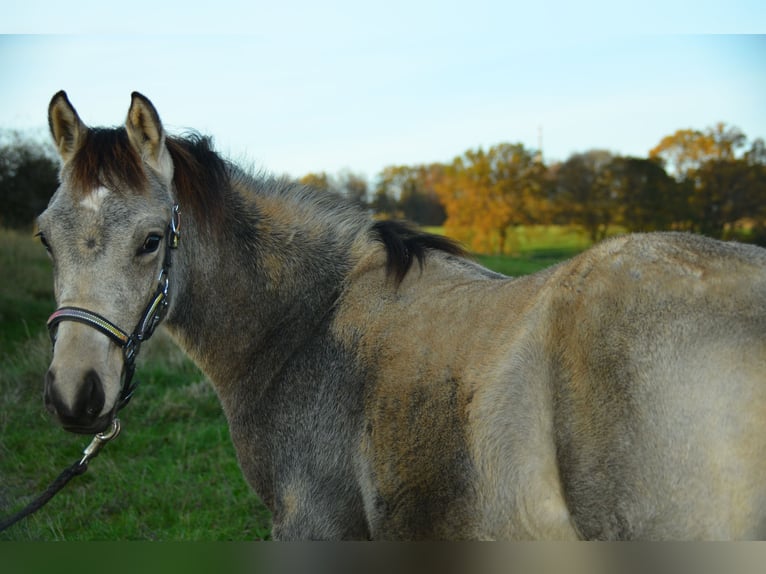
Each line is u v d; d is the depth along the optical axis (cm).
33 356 772
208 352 319
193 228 304
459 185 2544
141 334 268
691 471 195
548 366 222
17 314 998
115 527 454
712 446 194
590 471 207
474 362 244
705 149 2222
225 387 318
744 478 190
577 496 209
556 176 2436
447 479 245
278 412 300
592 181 2391
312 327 304
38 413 662
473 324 256
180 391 702
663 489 197
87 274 254
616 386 206
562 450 213
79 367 244
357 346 287
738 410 193
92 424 249
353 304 298
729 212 2188
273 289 312
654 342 205
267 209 322
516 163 2447
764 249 220
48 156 1403
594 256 231
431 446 249
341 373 287
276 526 296
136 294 263
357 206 331
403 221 320
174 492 507
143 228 263
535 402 223
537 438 221
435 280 293
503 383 231
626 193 2317
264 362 308
